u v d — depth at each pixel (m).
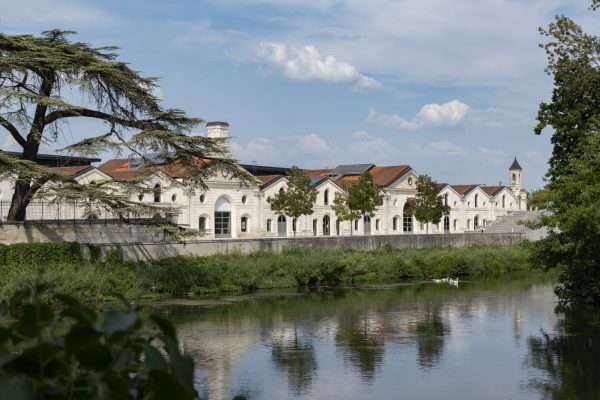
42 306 2.49
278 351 19.39
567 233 26.66
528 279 42.69
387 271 42.38
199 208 61.97
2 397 2.35
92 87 29.56
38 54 28.38
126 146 29.83
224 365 17.56
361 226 77.81
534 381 15.70
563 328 23.08
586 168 27.19
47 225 32.91
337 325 24.12
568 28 32.66
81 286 29.05
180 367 2.71
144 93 31.16
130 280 31.81
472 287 37.78
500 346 20.02
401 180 82.44
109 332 2.44
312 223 72.88
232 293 34.31
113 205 29.61
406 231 83.31
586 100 32.50
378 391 14.93
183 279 33.34
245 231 66.38
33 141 30.92
